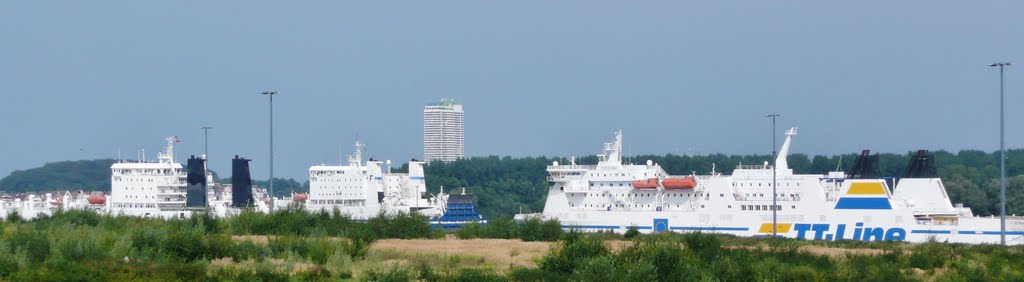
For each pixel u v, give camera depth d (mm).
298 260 183250
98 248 178625
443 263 179625
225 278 153125
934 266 187125
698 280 151125
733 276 156750
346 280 157250
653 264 154375
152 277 150500
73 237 192250
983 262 194250
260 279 151875
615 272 148250
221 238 192000
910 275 171250
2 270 155000
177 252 182500
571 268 164625
